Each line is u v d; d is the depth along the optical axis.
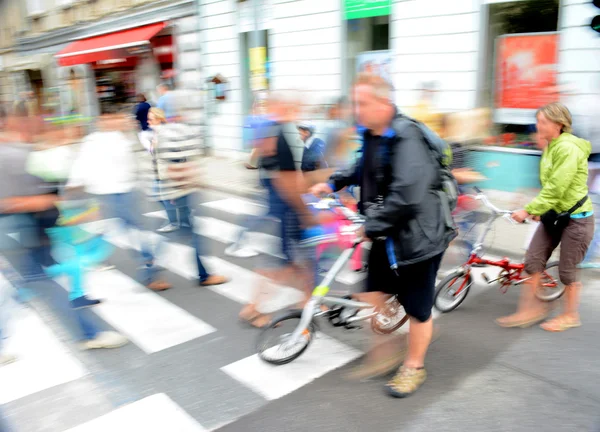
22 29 23.38
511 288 4.88
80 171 4.71
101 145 4.80
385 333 4.00
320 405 3.22
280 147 4.02
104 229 5.31
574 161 3.53
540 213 3.71
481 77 7.85
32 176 3.80
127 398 3.37
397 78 8.92
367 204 3.26
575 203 3.71
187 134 5.01
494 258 5.61
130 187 4.98
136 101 14.46
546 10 7.19
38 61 22.58
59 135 3.94
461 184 5.16
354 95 3.02
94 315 4.61
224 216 7.86
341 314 3.72
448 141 5.73
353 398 3.27
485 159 7.97
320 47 10.20
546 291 4.42
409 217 2.92
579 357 3.66
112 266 5.80
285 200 4.12
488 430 2.94
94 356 3.91
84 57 16.88
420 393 3.29
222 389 3.43
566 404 3.15
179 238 6.74
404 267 3.05
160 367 3.73
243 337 4.15
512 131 7.82
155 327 4.36
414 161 2.84
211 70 13.06
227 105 12.71
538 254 3.98
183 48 13.73
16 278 4.13
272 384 3.47
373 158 3.13
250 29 11.57
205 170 11.30
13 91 26.00
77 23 18.69
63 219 4.20
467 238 5.02
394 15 8.73
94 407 3.29
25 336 4.22
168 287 5.18
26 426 3.14
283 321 3.66
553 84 7.18
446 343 3.89
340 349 3.88
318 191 3.62
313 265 4.20
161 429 3.07
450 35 8.02
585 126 5.44
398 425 3.01
